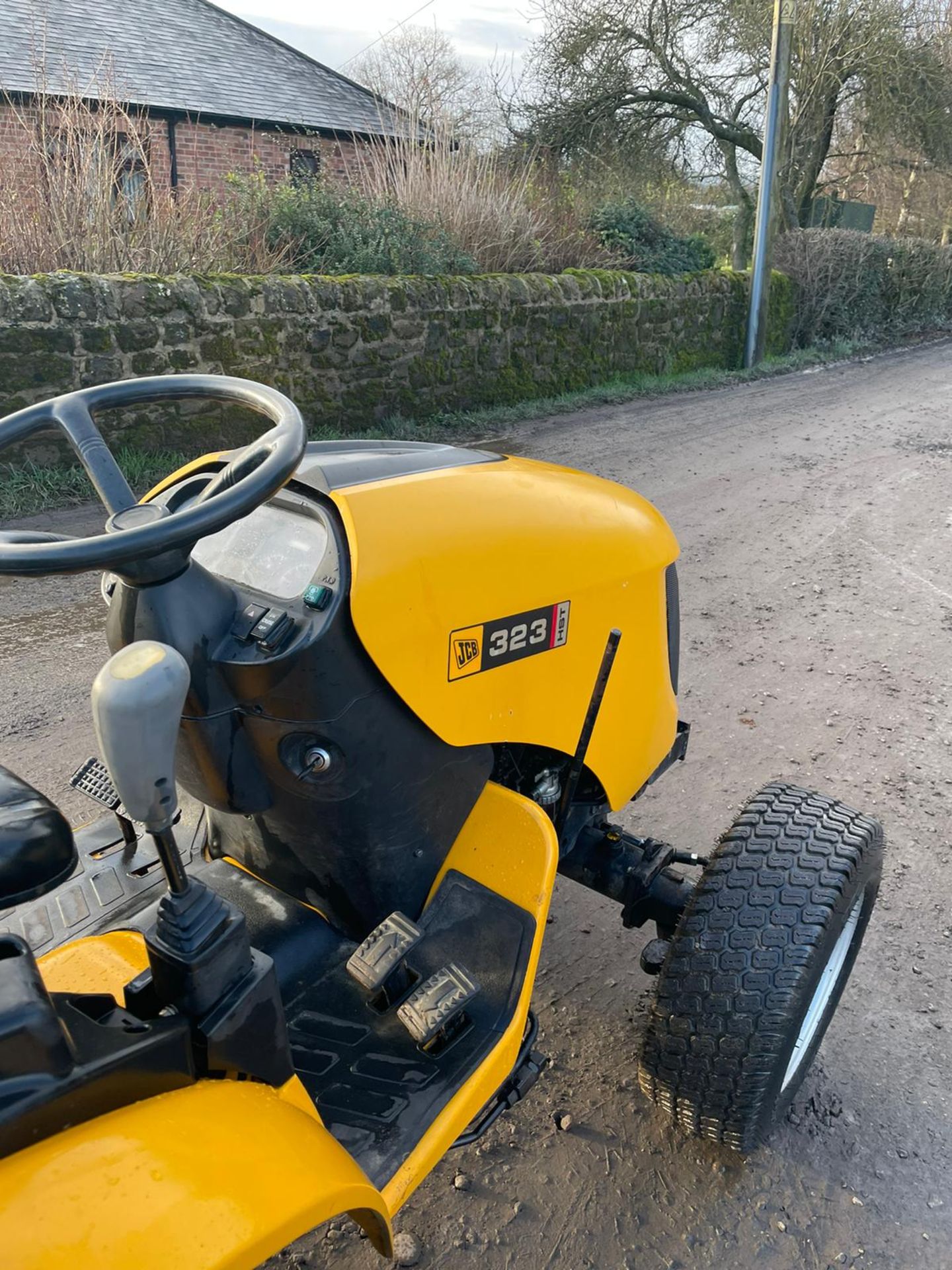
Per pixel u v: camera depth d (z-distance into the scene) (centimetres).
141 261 763
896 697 422
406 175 1084
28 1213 99
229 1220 104
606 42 1684
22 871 119
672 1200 198
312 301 802
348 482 171
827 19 1617
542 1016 246
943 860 312
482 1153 207
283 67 1514
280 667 149
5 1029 105
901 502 711
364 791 166
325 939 183
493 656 178
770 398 1126
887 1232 194
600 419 978
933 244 1667
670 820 329
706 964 181
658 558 220
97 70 970
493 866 183
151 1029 121
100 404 166
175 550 134
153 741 107
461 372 947
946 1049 241
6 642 445
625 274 1131
